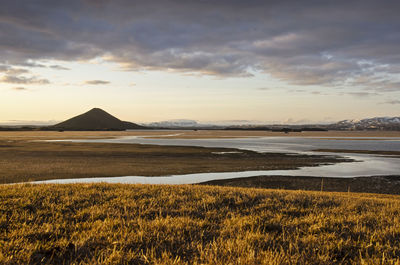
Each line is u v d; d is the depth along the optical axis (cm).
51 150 7088
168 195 957
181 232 570
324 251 489
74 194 909
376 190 2941
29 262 421
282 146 9931
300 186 3056
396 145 11119
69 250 478
